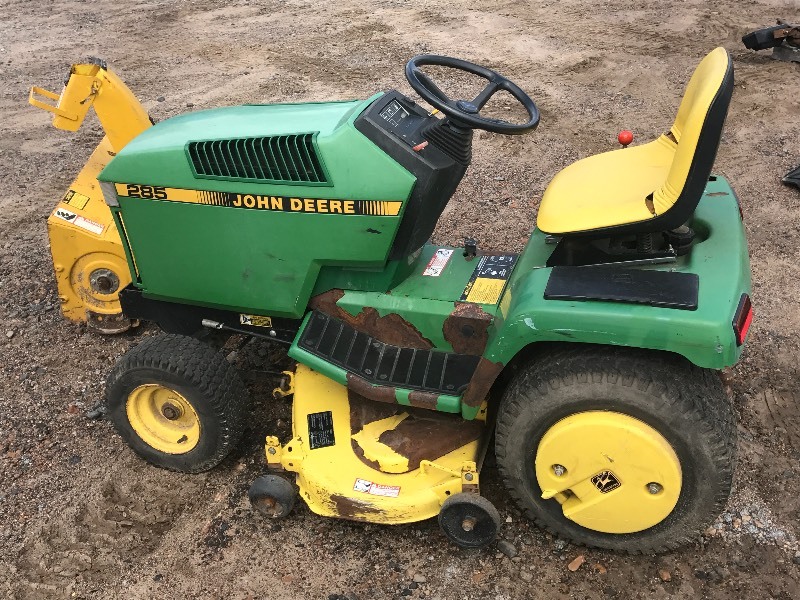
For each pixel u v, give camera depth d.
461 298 2.54
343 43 8.16
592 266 2.27
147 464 3.00
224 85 7.11
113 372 2.77
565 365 2.21
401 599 2.39
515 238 4.40
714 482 2.18
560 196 2.47
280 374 3.11
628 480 2.24
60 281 3.71
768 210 4.63
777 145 5.44
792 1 8.68
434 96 2.42
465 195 4.94
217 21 9.32
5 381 3.52
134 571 2.54
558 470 2.29
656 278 2.14
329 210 2.45
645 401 2.12
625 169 2.53
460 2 9.47
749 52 7.28
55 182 5.52
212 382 2.67
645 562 2.46
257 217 2.53
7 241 4.75
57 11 10.15
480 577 2.45
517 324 2.14
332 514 2.55
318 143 2.42
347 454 2.62
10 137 6.36
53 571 2.56
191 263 2.70
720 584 2.37
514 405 2.28
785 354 3.40
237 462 2.98
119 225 2.77
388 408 2.74
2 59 8.23
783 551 2.46
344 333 2.65
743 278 2.17
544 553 2.52
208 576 2.51
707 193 2.63
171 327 3.01
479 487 2.68
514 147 5.59
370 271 2.58
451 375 2.52
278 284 2.63
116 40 8.73
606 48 7.54
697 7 8.68
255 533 2.67
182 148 2.55
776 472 2.78
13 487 2.91
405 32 8.40
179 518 2.75
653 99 6.30
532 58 7.36
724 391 2.31
